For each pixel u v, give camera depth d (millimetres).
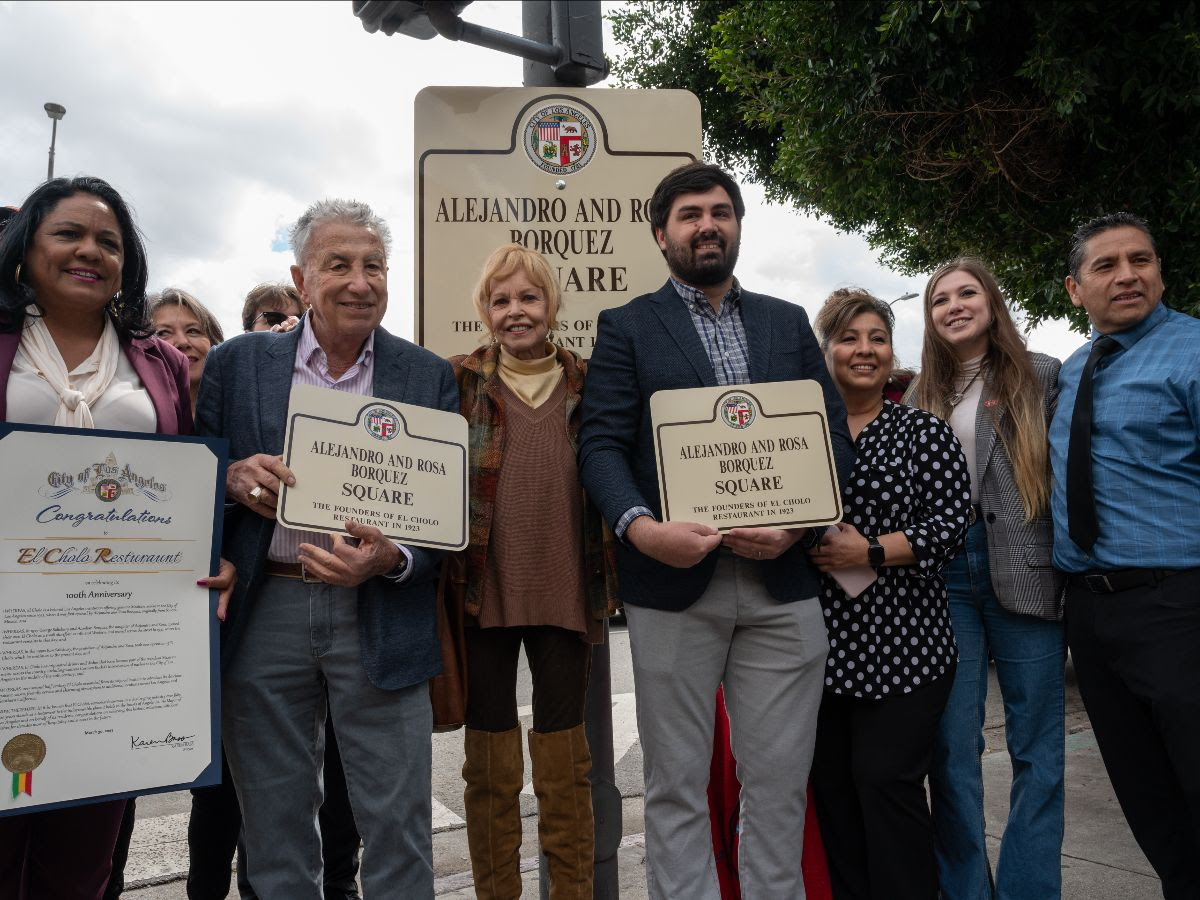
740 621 2062
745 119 7016
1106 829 3539
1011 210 5402
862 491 2350
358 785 1877
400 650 1890
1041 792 2402
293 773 1902
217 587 1793
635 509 1969
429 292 2477
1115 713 2289
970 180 5527
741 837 2109
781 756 2033
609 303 2547
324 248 1933
